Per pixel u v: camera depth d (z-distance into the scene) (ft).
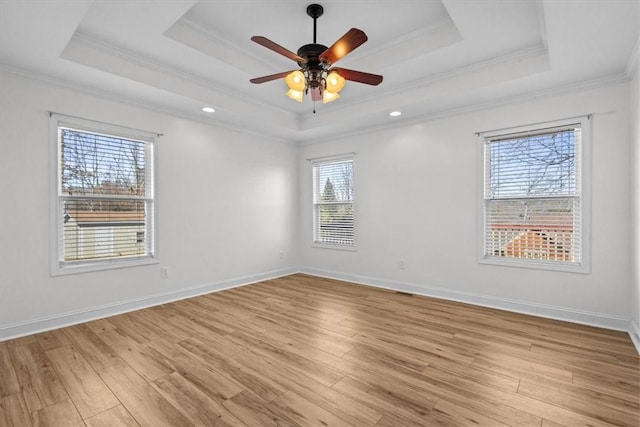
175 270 13.00
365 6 8.52
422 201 13.71
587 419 5.54
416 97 12.03
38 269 9.68
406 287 14.25
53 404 6.04
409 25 9.41
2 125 9.11
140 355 8.03
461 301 12.67
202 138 13.91
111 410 5.85
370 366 7.45
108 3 7.57
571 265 10.52
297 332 9.55
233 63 10.76
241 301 12.82
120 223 11.61
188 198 13.42
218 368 7.37
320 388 6.53
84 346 8.59
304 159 18.24
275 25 9.35
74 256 10.53
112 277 11.26
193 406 5.95
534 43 9.32
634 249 9.05
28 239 9.52
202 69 11.02
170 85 11.02
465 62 10.45
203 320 10.62
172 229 12.90
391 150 14.66
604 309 9.88
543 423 5.44
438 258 13.32
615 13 6.77
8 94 9.18
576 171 10.45
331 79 8.19
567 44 7.99
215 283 14.39
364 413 5.73
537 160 11.16
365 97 13.43
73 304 10.36
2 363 7.64
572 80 10.04
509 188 11.72
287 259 17.88
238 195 15.38
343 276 16.55
